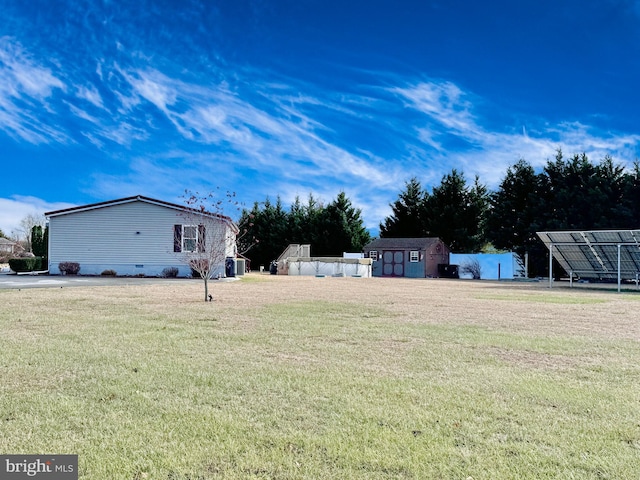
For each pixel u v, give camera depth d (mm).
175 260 22484
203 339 6422
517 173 34656
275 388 4141
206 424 3283
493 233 35031
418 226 41500
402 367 4953
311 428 3230
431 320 8539
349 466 2682
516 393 4043
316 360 5246
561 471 2633
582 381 4445
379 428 3232
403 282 23641
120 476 2557
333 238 40750
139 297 12188
